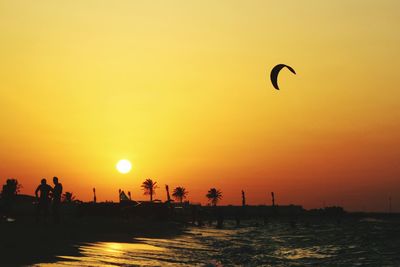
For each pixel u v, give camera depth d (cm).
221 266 2156
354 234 6844
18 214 4438
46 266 1447
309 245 4391
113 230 3762
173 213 7512
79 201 6175
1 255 1605
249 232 7369
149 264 1858
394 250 3744
